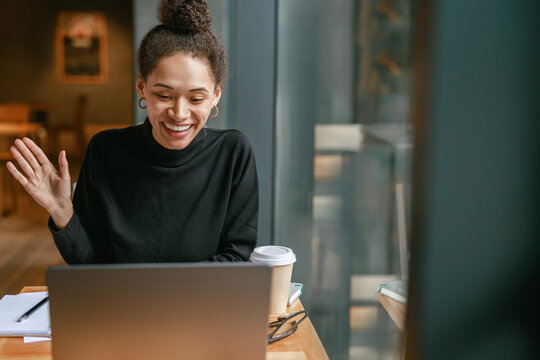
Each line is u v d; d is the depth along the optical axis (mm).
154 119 1222
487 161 587
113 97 8367
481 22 577
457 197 594
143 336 785
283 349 1074
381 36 1255
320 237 1914
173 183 1389
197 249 1418
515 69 579
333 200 1742
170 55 1163
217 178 1430
